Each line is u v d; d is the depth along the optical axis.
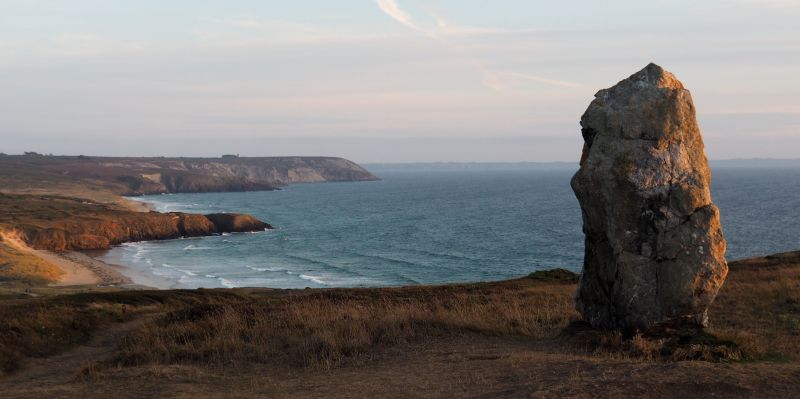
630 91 13.90
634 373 9.56
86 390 11.02
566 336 13.91
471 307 20.09
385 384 10.83
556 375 10.12
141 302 29.94
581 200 13.94
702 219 12.41
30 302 25.83
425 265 76.75
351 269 74.69
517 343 14.19
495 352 13.07
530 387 9.45
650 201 12.84
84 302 26.86
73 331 20.16
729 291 20.48
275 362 13.63
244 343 15.34
